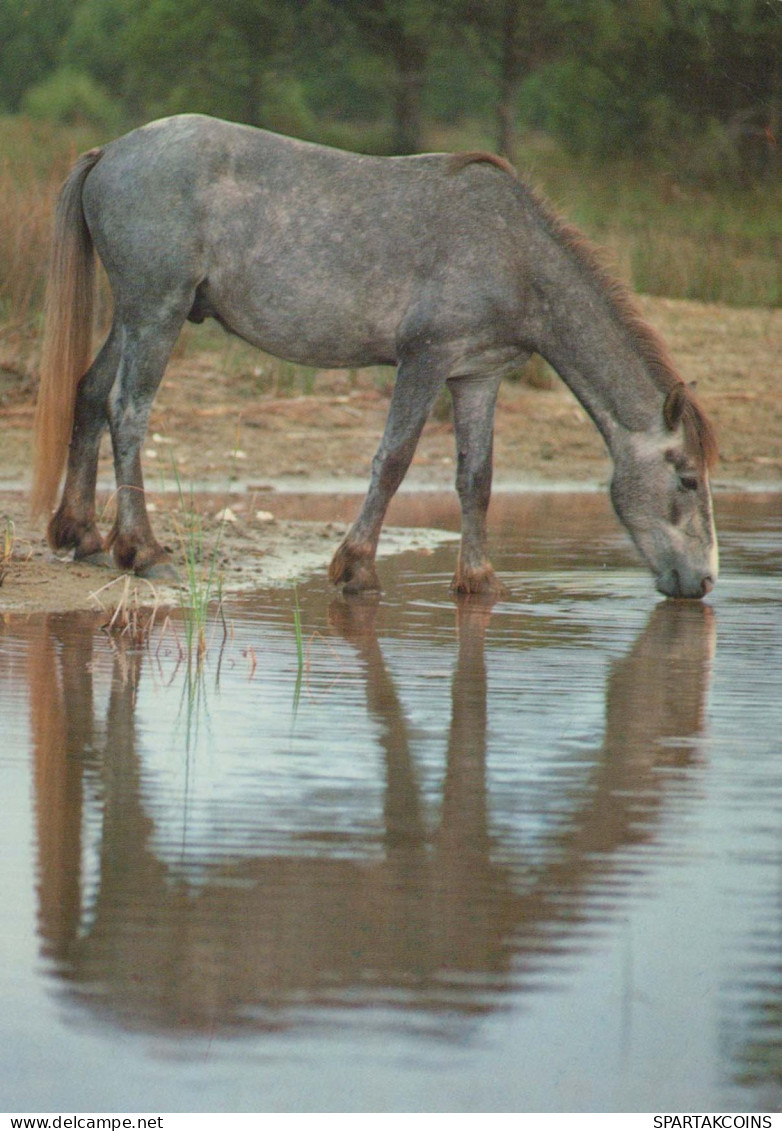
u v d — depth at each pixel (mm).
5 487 32594
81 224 24000
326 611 21703
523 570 25828
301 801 12391
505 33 86500
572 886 10531
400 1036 8453
